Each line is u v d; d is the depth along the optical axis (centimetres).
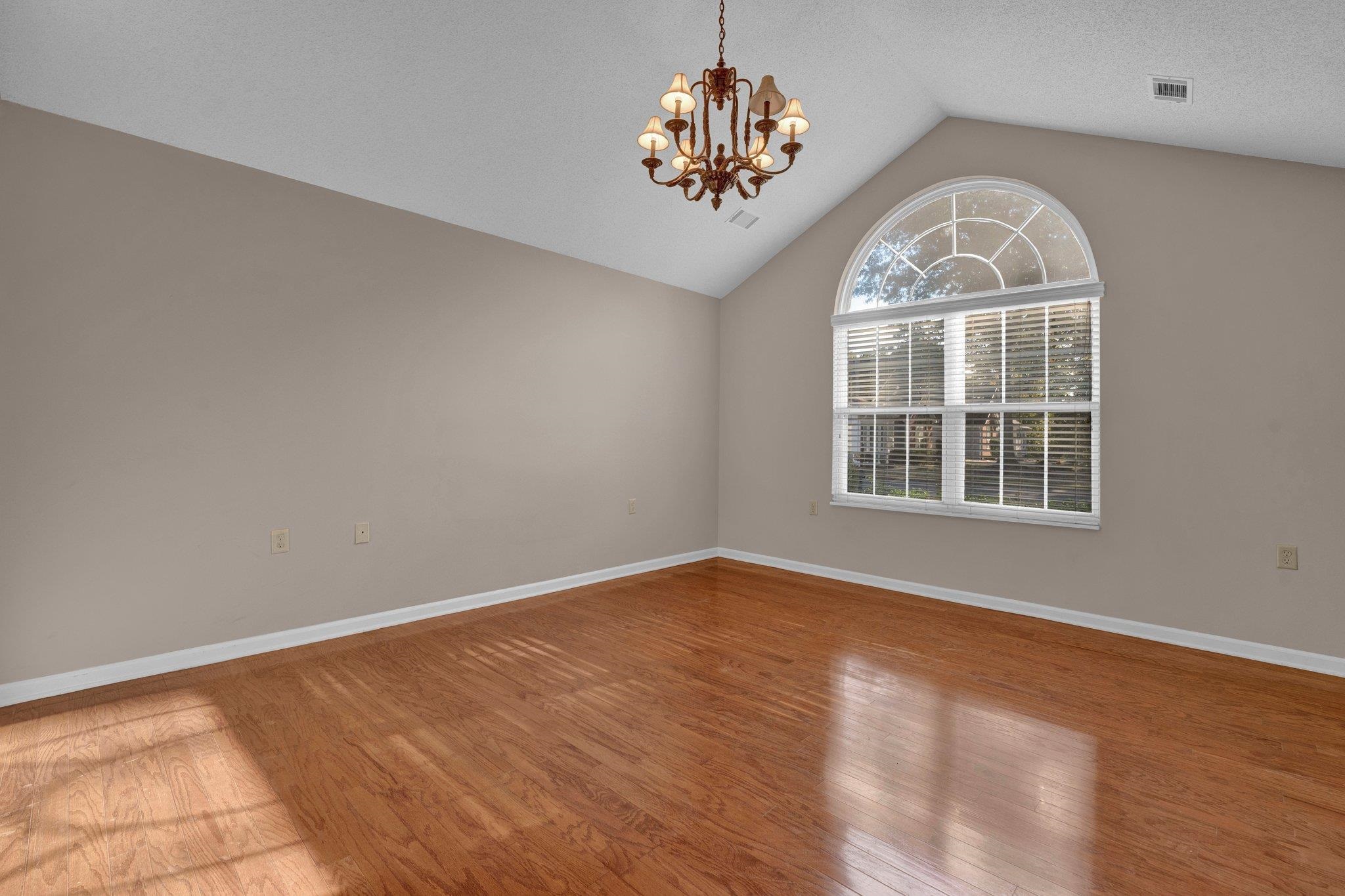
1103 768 220
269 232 322
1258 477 321
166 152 293
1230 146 319
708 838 183
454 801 200
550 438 441
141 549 291
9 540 261
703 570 512
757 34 321
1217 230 330
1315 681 293
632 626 372
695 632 362
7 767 217
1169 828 188
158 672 296
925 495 443
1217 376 331
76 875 166
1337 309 302
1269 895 160
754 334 534
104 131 278
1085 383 376
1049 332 389
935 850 178
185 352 300
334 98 290
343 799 201
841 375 484
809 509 500
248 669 305
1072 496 382
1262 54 235
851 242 471
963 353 423
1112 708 266
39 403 266
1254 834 185
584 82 318
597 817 192
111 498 283
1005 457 407
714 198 246
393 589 370
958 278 426
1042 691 283
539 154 352
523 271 424
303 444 336
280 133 303
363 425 356
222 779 211
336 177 335
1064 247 384
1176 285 342
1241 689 285
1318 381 306
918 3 295
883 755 229
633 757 227
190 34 248
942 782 211
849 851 177
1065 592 380
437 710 262
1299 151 299
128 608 288
